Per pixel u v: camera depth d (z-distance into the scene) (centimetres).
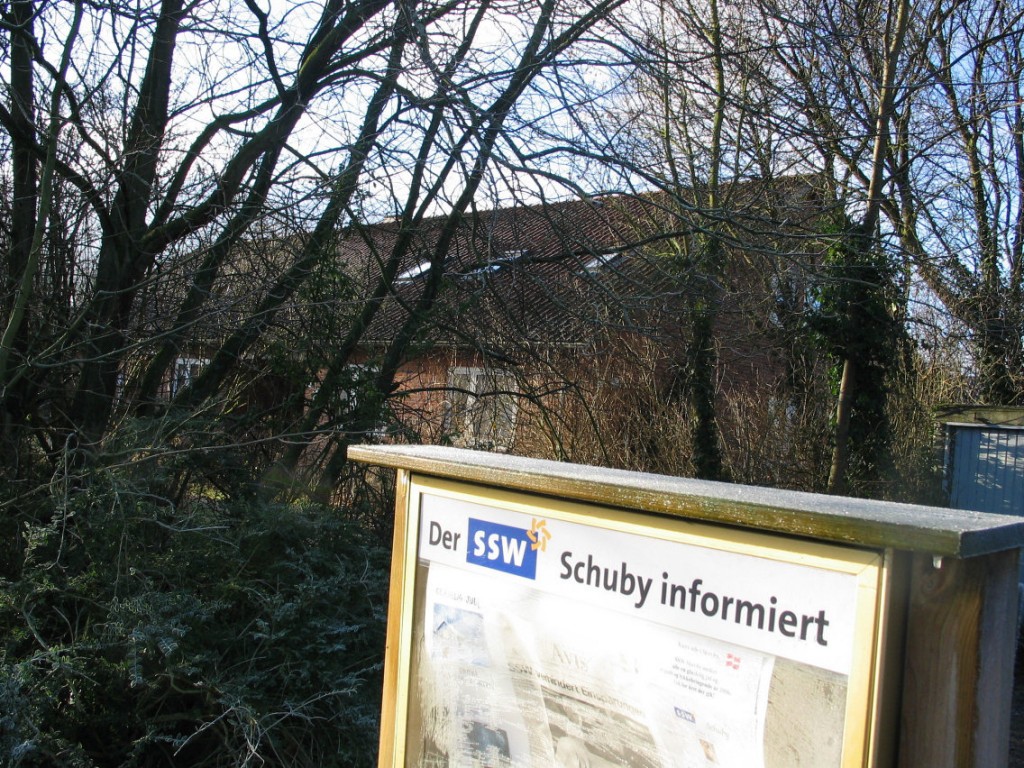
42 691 361
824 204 1043
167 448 516
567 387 891
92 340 554
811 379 1290
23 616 397
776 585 163
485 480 213
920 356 1358
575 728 195
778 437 1272
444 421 831
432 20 697
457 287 762
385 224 746
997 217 1554
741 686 167
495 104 704
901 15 1046
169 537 462
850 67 942
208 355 712
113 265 623
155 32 638
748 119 898
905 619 153
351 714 391
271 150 684
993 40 1321
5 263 591
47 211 518
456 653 221
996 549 144
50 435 586
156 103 647
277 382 732
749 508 163
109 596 415
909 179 1238
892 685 152
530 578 207
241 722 371
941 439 1117
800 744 158
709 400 1195
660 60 709
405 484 239
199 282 655
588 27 709
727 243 784
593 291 776
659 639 181
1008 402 1460
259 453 666
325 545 497
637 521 186
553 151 684
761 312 1219
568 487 195
